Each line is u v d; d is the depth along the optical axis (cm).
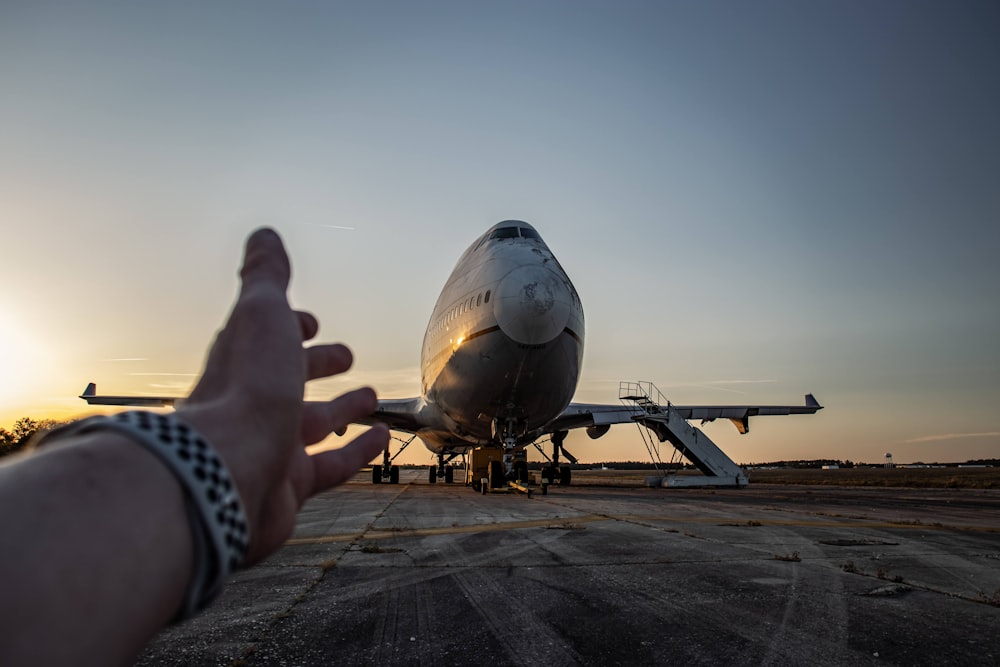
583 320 1681
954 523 1209
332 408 93
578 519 1180
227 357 71
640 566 685
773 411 3162
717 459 2878
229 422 62
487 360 1579
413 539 899
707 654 395
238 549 56
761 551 795
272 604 525
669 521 1155
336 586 591
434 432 2353
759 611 496
